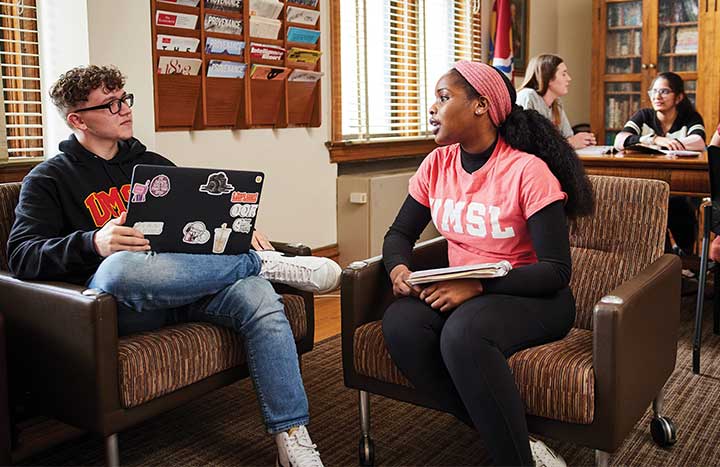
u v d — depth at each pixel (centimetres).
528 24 570
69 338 171
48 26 273
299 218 389
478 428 164
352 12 419
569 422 164
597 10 565
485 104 182
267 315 188
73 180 201
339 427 223
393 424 225
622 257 207
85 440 215
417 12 462
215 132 335
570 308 184
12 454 203
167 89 308
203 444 212
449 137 186
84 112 202
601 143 578
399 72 460
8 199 208
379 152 441
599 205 211
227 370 194
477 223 185
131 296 180
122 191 210
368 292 196
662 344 191
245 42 335
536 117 186
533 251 185
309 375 266
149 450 208
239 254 195
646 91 551
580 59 617
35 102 275
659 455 203
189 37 313
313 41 377
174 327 189
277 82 358
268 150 365
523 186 177
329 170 408
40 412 184
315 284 209
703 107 527
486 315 167
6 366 177
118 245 177
